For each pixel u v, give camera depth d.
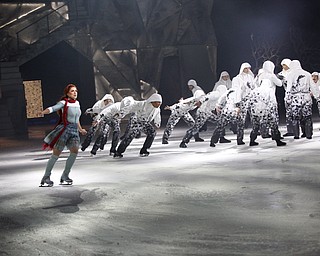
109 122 13.56
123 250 5.67
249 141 14.40
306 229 5.97
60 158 13.59
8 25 23.05
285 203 7.20
